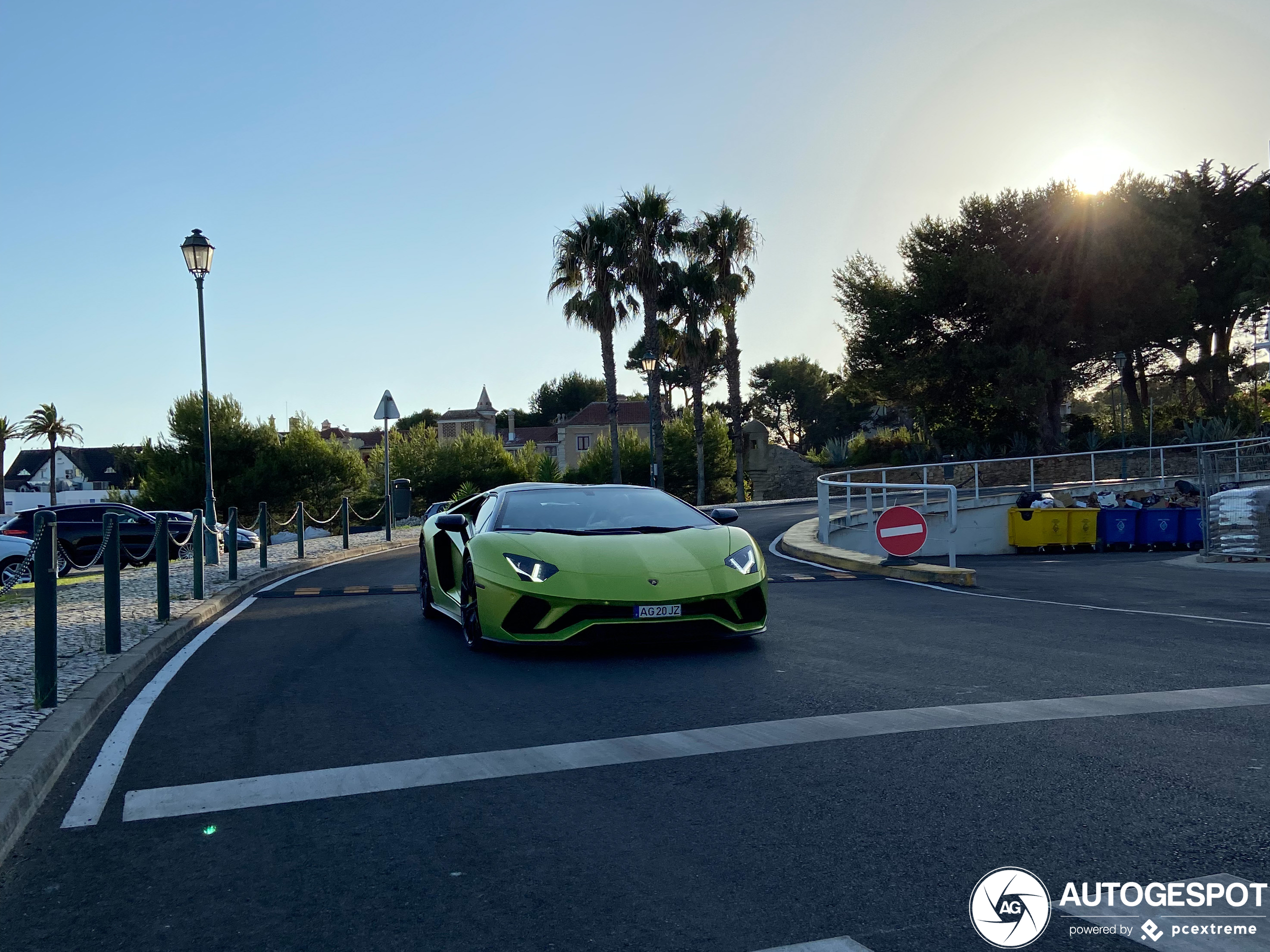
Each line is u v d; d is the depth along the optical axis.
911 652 6.32
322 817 3.41
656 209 33.62
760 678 5.56
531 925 2.51
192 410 34.28
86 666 6.20
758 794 3.48
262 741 4.48
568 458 78.31
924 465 20.27
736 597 6.42
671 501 7.74
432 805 3.49
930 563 16.80
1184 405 39.19
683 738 4.28
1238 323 37.25
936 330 35.91
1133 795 3.33
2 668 6.25
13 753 4.03
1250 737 4.04
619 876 2.80
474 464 41.62
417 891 2.75
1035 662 5.89
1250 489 14.46
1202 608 8.74
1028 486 22.38
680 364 38.25
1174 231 33.72
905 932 2.38
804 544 14.88
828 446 45.66
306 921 2.58
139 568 15.55
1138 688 5.07
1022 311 32.97
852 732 4.29
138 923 2.61
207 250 15.91
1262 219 37.97
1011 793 3.38
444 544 7.97
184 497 32.97
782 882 2.71
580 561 6.41
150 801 3.65
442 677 5.87
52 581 5.04
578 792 3.58
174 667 6.55
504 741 4.33
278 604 10.13
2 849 3.11
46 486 101.00
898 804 3.31
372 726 4.70
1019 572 13.56
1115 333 33.69
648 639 6.24
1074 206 33.47
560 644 6.25
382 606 9.66
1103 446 33.47
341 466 36.25
